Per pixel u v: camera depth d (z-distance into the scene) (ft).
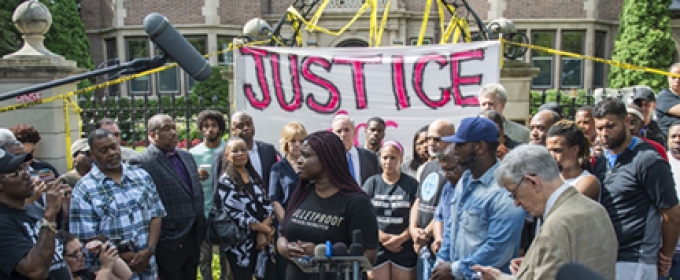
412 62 20.56
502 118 16.24
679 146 14.44
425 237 13.83
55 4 53.62
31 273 9.56
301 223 10.91
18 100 20.71
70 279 10.96
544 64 57.52
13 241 9.63
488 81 20.29
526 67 24.34
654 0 53.06
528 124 24.53
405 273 14.71
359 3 59.11
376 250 10.84
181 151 15.58
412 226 14.25
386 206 14.76
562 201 8.27
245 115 17.02
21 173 9.89
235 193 14.83
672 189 11.25
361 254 8.45
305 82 20.83
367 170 16.79
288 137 15.71
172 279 14.82
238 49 20.92
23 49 21.47
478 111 20.35
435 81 20.54
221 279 15.92
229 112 26.17
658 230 11.59
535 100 51.88
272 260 15.39
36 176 11.34
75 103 22.43
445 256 11.96
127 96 57.21
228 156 15.01
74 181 15.47
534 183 8.39
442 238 12.75
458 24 24.59
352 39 59.88
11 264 9.51
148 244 13.69
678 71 18.20
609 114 11.58
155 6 58.08
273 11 60.49
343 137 16.42
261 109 20.94
